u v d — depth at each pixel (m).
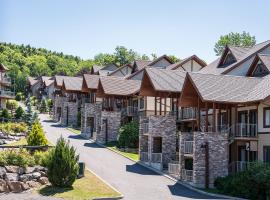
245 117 41.34
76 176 32.16
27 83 144.62
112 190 32.00
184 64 63.94
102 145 58.72
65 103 81.69
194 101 42.31
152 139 46.94
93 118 68.19
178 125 51.22
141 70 70.62
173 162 45.19
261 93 37.88
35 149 35.69
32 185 31.33
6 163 31.25
